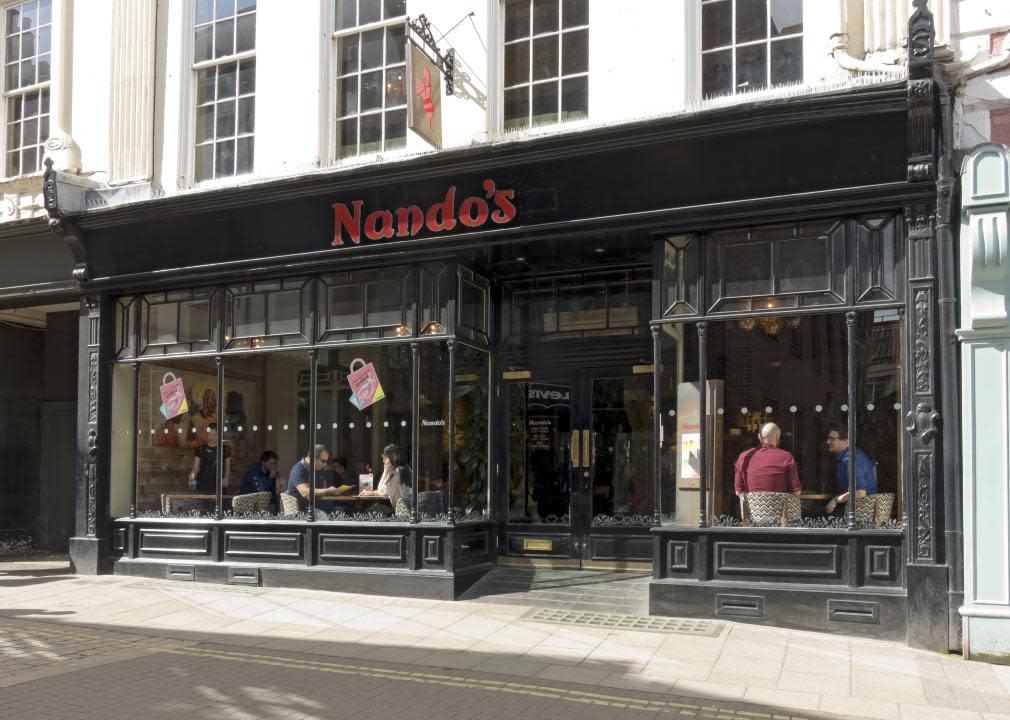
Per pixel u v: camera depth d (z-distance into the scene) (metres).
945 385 7.14
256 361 10.06
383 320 9.49
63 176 10.49
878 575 7.35
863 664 6.53
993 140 7.20
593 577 9.23
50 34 11.60
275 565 9.59
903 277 7.46
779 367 7.92
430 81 8.80
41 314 13.13
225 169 10.46
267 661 6.50
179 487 10.38
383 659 6.58
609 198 8.30
